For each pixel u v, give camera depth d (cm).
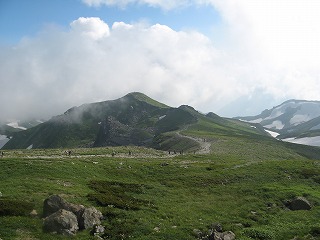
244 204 4669
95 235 3153
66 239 3038
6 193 3897
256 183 5822
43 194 3991
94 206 3875
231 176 6209
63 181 4859
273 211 4441
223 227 3681
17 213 3359
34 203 3666
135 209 4016
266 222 4019
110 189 4788
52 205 3434
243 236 3431
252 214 4278
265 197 5019
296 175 6375
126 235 3212
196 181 5853
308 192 5162
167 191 5172
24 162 5712
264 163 7419
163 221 3719
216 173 6412
